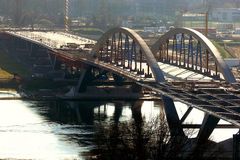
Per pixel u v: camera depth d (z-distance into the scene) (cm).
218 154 16438
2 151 18812
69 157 18150
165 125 17550
